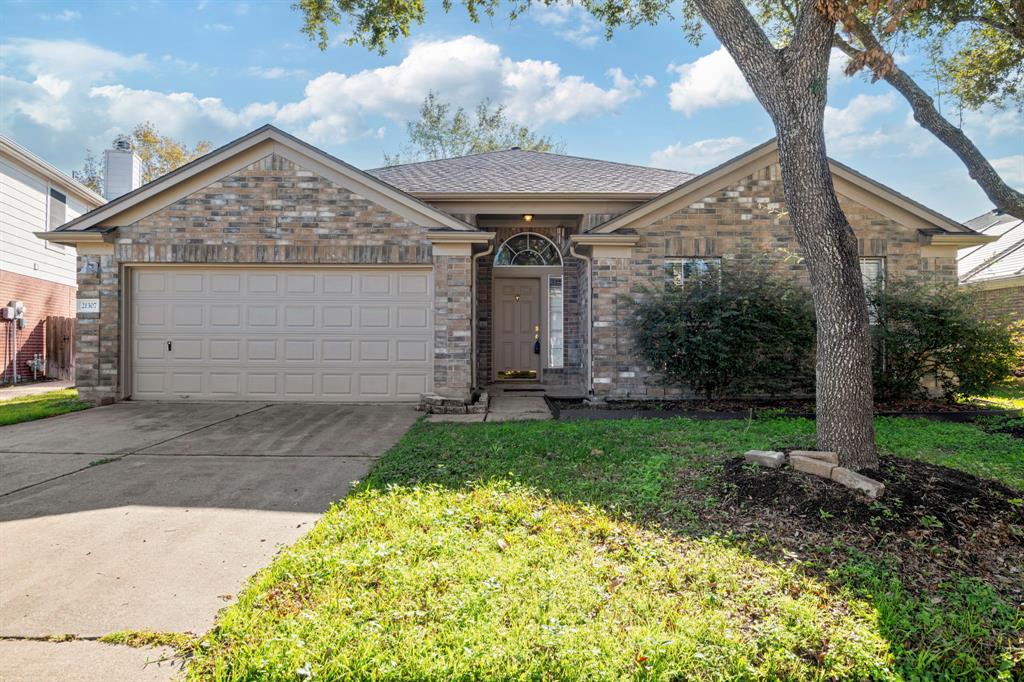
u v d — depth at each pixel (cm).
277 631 258
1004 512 385
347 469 550
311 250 922
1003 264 1534
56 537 378
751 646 250
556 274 1200
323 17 862
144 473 534
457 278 926
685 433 675
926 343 869
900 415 834
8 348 1360
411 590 293
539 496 449
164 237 927
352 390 941
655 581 309
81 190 1597
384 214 927
